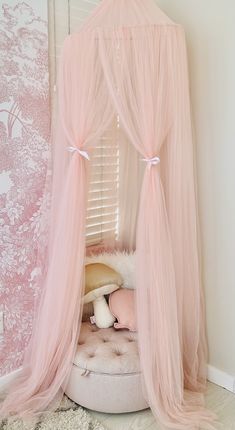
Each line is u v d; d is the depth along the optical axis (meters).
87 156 1.92
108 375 1.84
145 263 1.83
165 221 1.84
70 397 1.98
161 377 1.83
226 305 2.11
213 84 2.00
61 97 1.90
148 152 1.80
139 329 1.85
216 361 2.19
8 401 1.94
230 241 2.05
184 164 1.89
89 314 2.27
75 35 1.85
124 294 2.21
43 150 2.08
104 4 1.90
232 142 1.96
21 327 2.13
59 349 1.98
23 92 1.95
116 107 1.79
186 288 2.02
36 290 2.16
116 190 2.52
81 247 1.97
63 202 1.93
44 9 1.99
